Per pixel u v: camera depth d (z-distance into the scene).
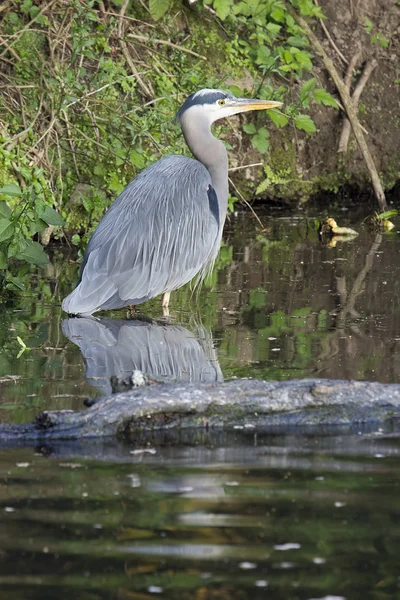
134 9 18.78
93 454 6.94
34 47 17.05
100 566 5.14
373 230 17.25
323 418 7.72
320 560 5.20
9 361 9.57
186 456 6.89
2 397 8.34
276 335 10.57
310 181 19.81
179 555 5.26
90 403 7.73
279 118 17.78
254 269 14.12
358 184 20.53
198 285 13.23
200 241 12.41
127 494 6.09
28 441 7.26
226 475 6.45
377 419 7.79
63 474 6.48
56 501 5.98
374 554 5.27
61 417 7.41
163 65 18.31
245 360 9.55
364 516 5.74
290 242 16.23
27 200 12.52
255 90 18.55
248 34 19.92
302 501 5.96
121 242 11.91
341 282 13.20
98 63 17.25
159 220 12.09
